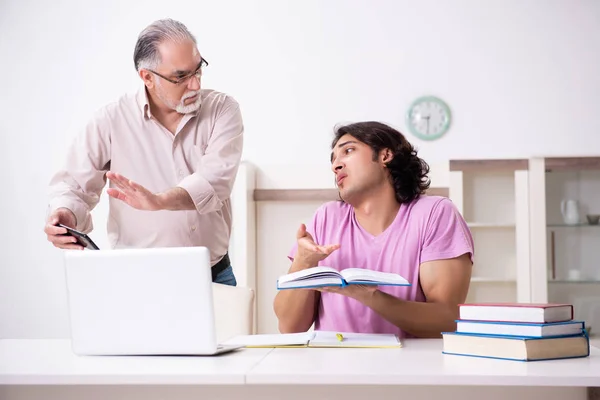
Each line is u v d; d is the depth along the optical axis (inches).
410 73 166.7
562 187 148.6
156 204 78.7
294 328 74.0
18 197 171.0
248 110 169.2
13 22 173.6
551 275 147.9
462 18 166.7
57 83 172.6
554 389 49.4
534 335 52.7
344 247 74.5
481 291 151.4
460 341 55.0
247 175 143.6
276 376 46.1
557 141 164.6
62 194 87.1
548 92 164.9
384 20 167.9
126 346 55.8
